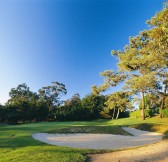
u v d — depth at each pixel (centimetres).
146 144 1595
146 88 4081
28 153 1186
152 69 3769
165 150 1320
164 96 4216
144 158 1175
